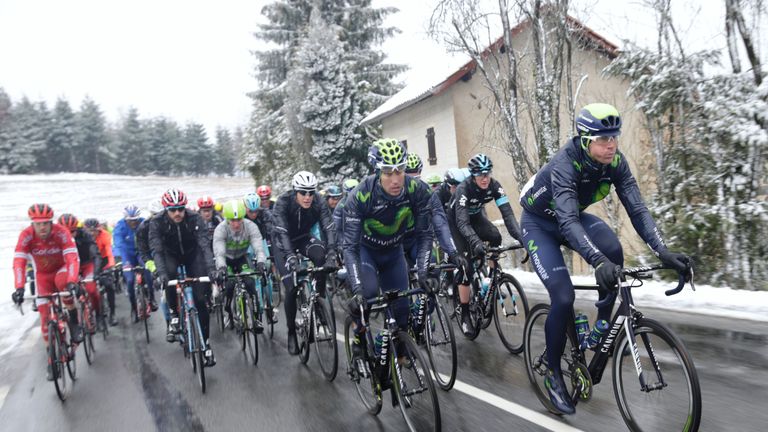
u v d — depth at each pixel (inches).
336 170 845.8
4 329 341.4
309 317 198.4
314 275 199.8
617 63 331.9
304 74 855.1
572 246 118.0
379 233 149.5
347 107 821.2
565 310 125.0
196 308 197.9
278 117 1072.8
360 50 1190.9
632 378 116.4
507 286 191.3
